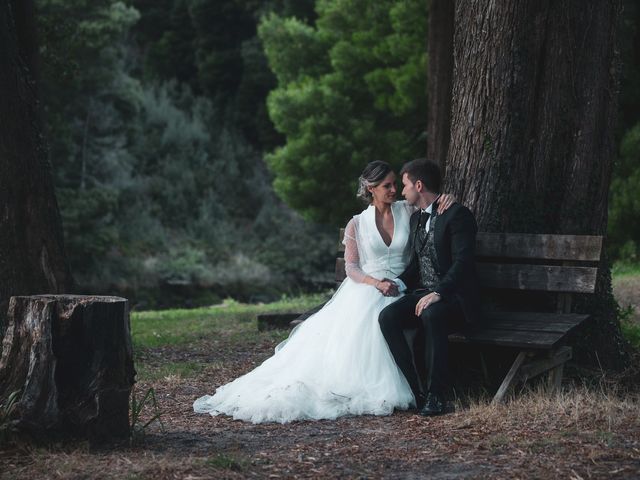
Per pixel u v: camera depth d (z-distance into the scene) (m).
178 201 32.75
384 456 4.19
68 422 4.29
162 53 38.34
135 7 39.19
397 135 21.00
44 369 4.20
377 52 20.42
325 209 21.27
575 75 6.35
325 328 5.66
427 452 4.24
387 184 5.81
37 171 8.01
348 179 20.77
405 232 5.80
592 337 6.38
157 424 5.04
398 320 5.46
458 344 6.12
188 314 14.41
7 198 7.79
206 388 6.32
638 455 3.98
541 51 6.38
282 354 5.71
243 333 9.92
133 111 31.89
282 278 30.89
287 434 4.76
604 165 6.48
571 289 5.74
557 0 6.30
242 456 4.18
